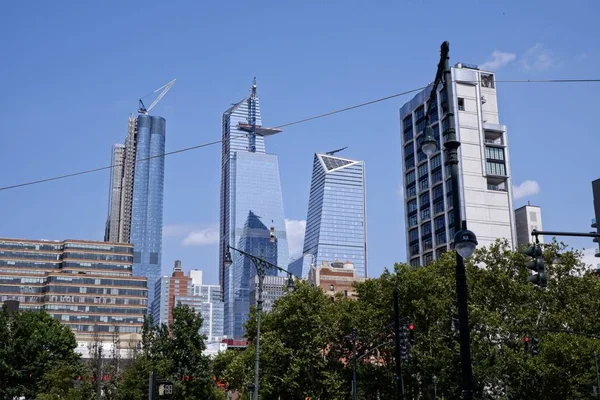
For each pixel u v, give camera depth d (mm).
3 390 74375
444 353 59625
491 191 130875
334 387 68938
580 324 62250
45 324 85688
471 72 137250
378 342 70938
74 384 76562
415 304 64250
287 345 74125
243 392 81750
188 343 67562
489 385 60844
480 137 133625
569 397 59094
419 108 144875
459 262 20812
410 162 146500
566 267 68500
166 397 20047
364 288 73688
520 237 139375
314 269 177500
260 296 47938
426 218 137500
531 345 49875
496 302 65250
